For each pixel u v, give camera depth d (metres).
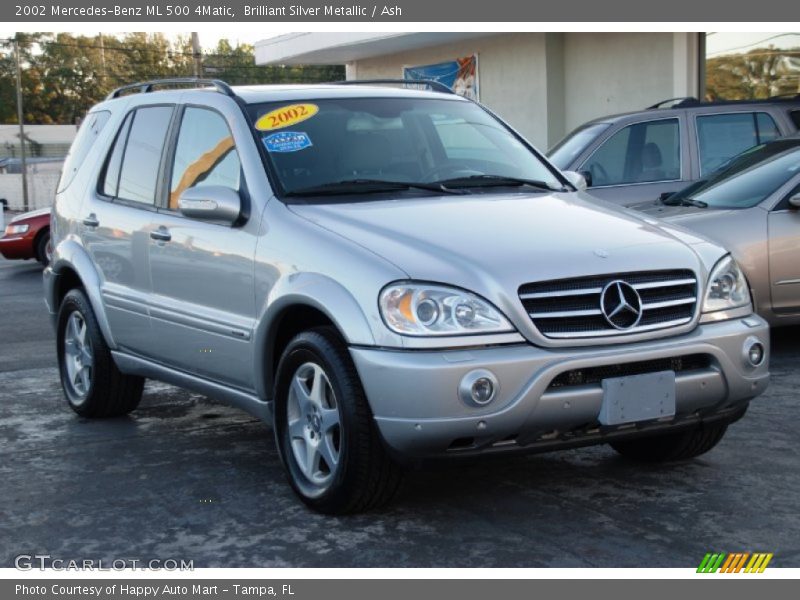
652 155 10.76
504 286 4.41
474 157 5.89
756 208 8.05
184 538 4.64
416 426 4.29
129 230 6.22
